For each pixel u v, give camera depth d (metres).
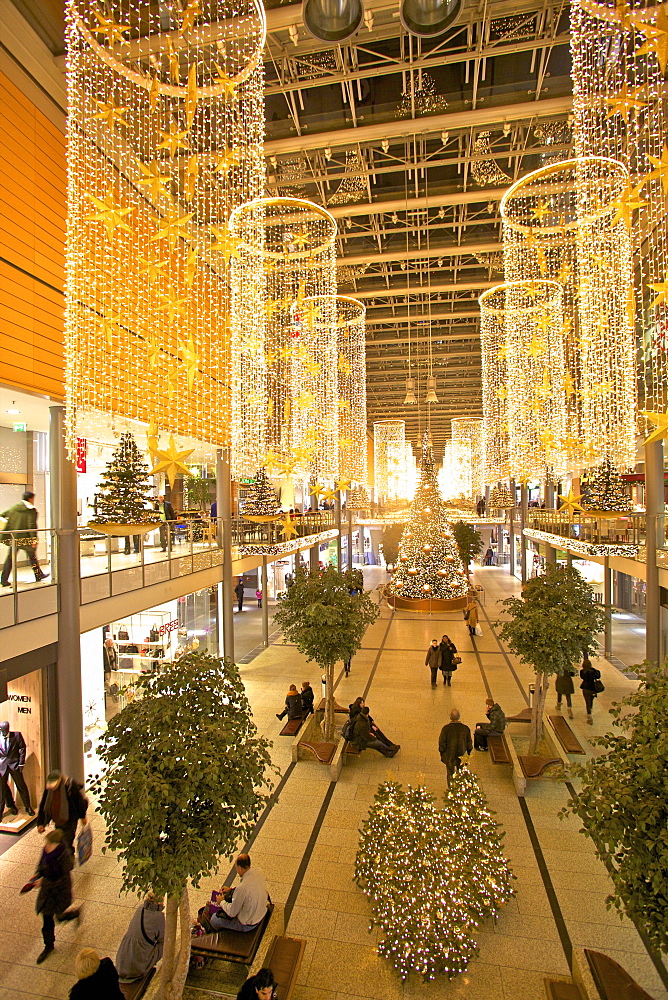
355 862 5.55
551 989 4.17
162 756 3.77
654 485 11.28
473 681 12.44
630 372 9.32
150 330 6.16
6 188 6.77
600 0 5.02
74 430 7.02
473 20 8.72
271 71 9.69
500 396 19.61
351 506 33.34
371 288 20.61
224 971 4.50
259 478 13.32
